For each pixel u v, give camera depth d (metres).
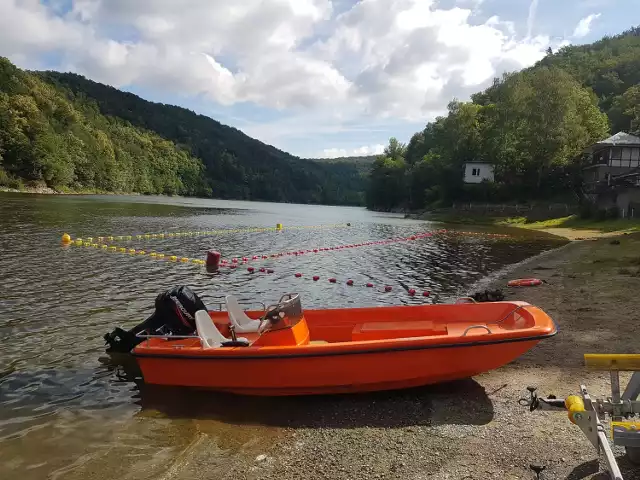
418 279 17.27
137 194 123.12
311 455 5.39
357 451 5.45
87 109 137.00
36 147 82.56
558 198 58.66
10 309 11.20
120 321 10.57
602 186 47.66
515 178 64.94
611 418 5.13
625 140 51.78
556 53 136.25
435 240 32.44
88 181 100.19
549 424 5.88
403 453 5.36
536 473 4.73
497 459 5.12
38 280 14.42
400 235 36.09
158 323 7.85
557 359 8.12
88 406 6.69
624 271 16.59
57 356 8.50
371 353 6.48
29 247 21.41
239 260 20.88
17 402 6.79
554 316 10.95
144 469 5.14
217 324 8.20
